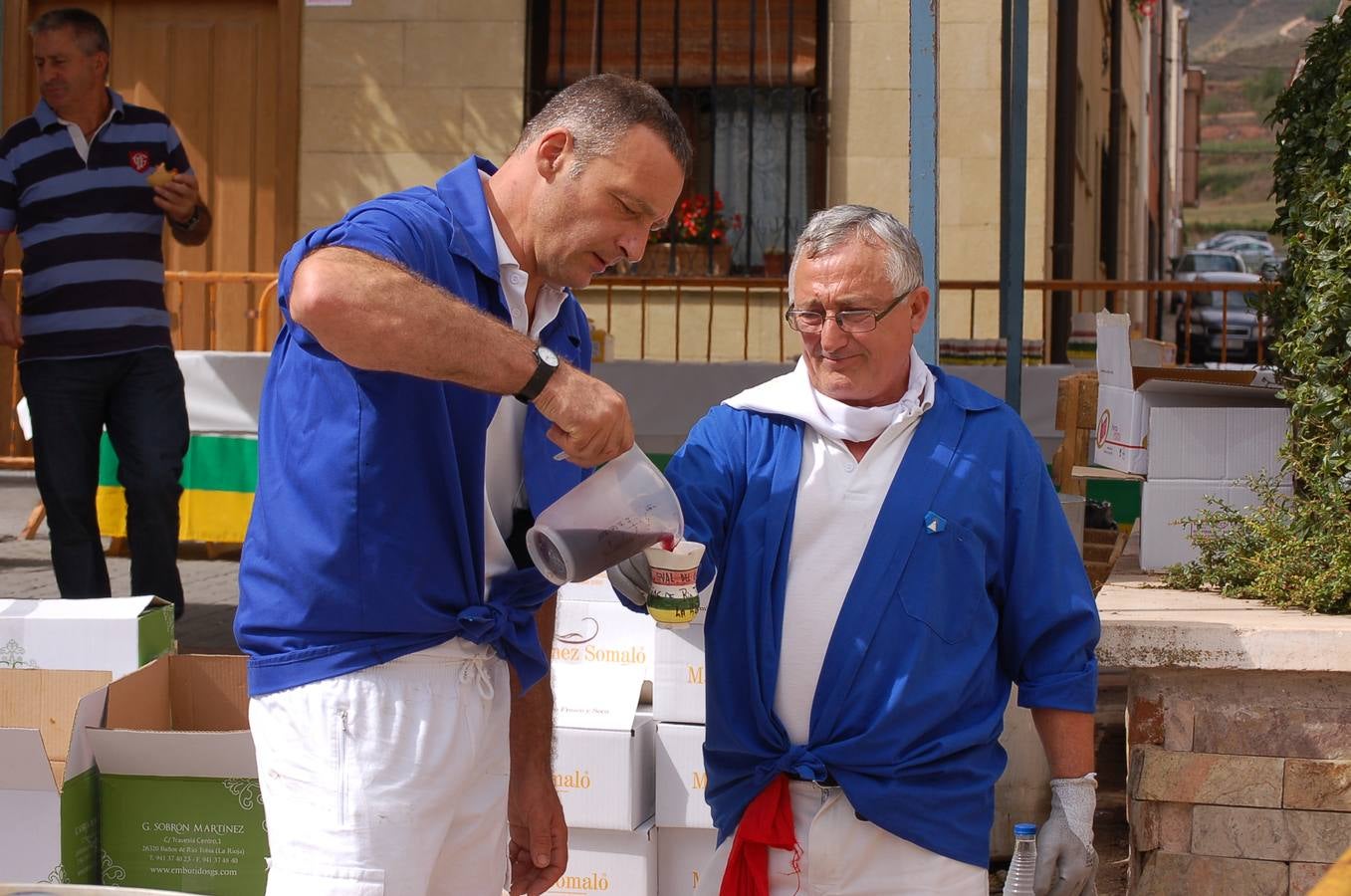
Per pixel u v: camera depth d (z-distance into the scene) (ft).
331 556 6.70
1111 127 51.08
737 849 8.04
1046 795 12.31
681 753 10.63
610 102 6.96
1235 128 197.57
